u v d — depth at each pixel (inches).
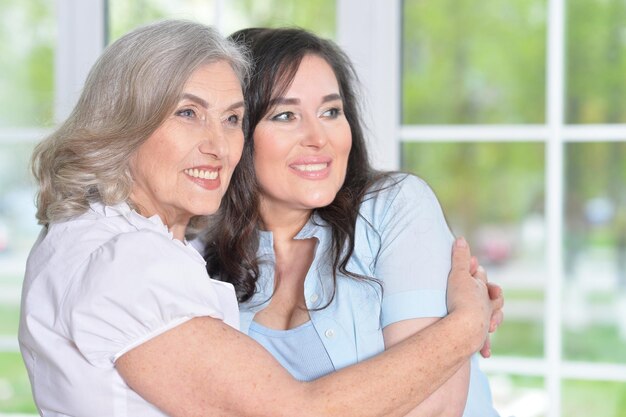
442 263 69.4
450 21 447.2
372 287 70.7
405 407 61.6
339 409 59.2
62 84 102.0
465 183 454.3
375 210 73.2
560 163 97.9
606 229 402.3
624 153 397.7
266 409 58.4
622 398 331.9
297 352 71.2
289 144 71.3
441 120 452.1
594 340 403.2
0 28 334.3
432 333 63.5
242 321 73.7
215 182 65.2
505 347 435.8
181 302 58.1
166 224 67.2
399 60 98.3
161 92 61.9
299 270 75.5
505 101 445.1
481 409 73.4
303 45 72.7
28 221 349.7
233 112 66.0
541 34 440.1
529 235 449.7
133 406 59.2
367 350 69.5
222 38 66.6
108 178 63.2
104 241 60.7
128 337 57.7
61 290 59.4
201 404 58.7
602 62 410.0
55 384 60.5
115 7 106.1
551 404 99.6
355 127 77.1
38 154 66.2
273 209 75.6
